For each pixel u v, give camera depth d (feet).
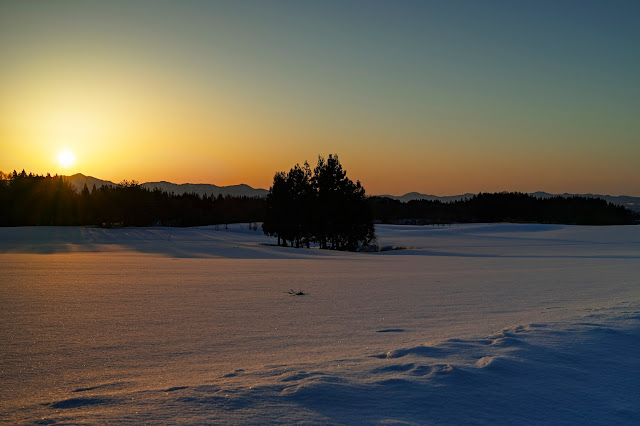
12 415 12.89
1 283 54.08
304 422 12.32
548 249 192.75
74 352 21.43
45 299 40.40
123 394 14.56
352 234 213.05
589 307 32.63
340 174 216.33
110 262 98.73
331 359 19.19
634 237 268.82
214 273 71.82
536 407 13.91
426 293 46.16
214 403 13.56
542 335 22.00
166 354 21.02
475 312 33.09
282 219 218.79
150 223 418.51
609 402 14.42
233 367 18.39
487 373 16.38
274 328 27.43
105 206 400.26
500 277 66.08
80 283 54.49
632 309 30.07
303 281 59.31
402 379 15.48
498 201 602.44
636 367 17.57
